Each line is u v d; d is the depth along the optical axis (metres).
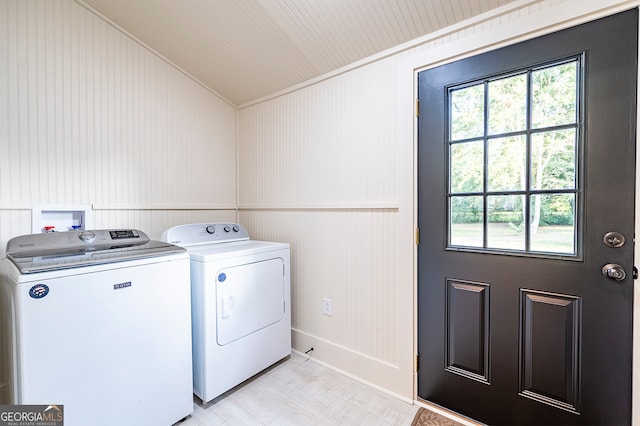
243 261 1.79
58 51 1.71
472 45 1.45
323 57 1.88
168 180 2.22
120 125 1.96
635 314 1.15
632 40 1.13
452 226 1.57
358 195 1.87
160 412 1.42
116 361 1.28
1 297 1.30
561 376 1.29
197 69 2.26
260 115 2.48
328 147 2.02
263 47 1.92
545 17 1.27
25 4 1.59
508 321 1.41
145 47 2.07
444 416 1.55
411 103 1.65
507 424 1.42
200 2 1.65
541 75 1.31
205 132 2.45
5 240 1.55
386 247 1.77
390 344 1.76
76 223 1.81
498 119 1.43
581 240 1.24
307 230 2.16
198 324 1.63
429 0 1.39
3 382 1.44
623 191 1.16
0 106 1.53
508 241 1.41
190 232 1.99
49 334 1.10
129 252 1.45
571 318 1.27
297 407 1.63
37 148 1.65
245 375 1.80
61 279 1.13
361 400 1.69
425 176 1.63
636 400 1.15
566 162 1.27
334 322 2.01
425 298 1.65
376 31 1.62
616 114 1.16
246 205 2.61
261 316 1.91
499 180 1.43
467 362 1.53
